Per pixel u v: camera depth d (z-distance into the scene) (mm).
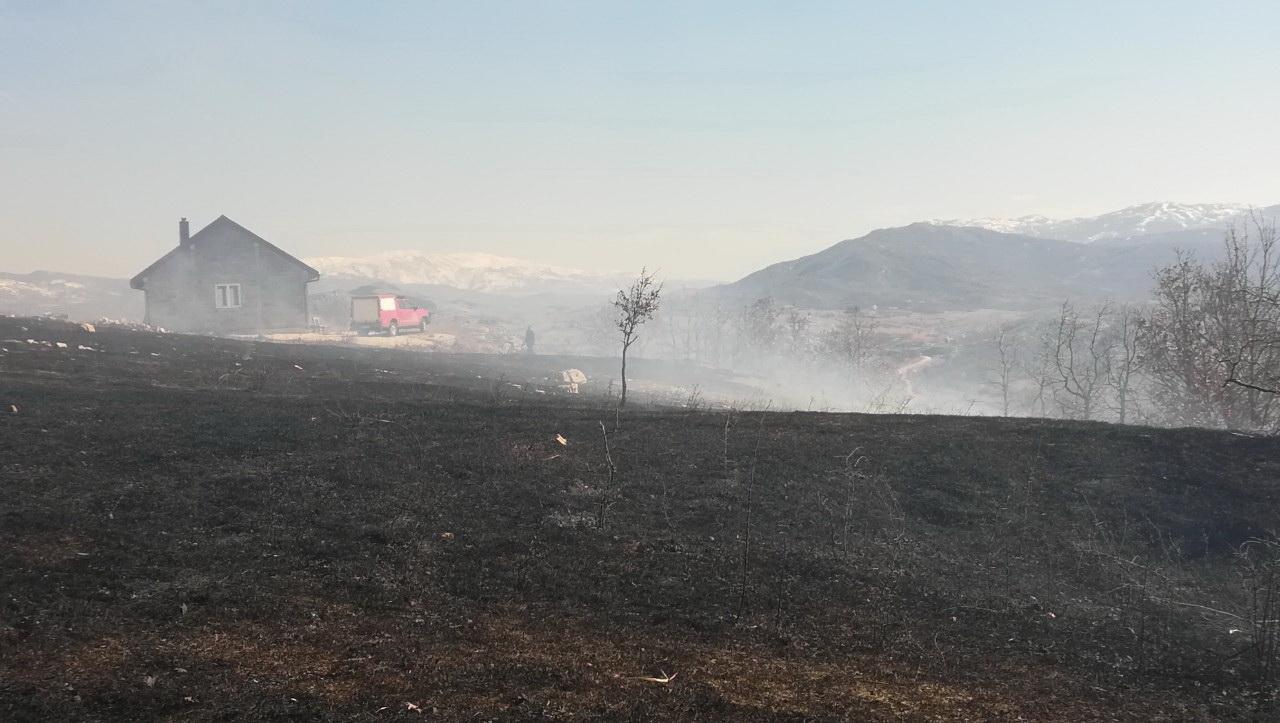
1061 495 11828
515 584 8422
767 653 7148
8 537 8336
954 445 13961
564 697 5973
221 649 6480
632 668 6648
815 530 10555
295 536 9211
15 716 5098
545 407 18719
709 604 8211
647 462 13086
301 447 13078
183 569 8062
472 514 10398
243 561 8414
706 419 16750
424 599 7918
